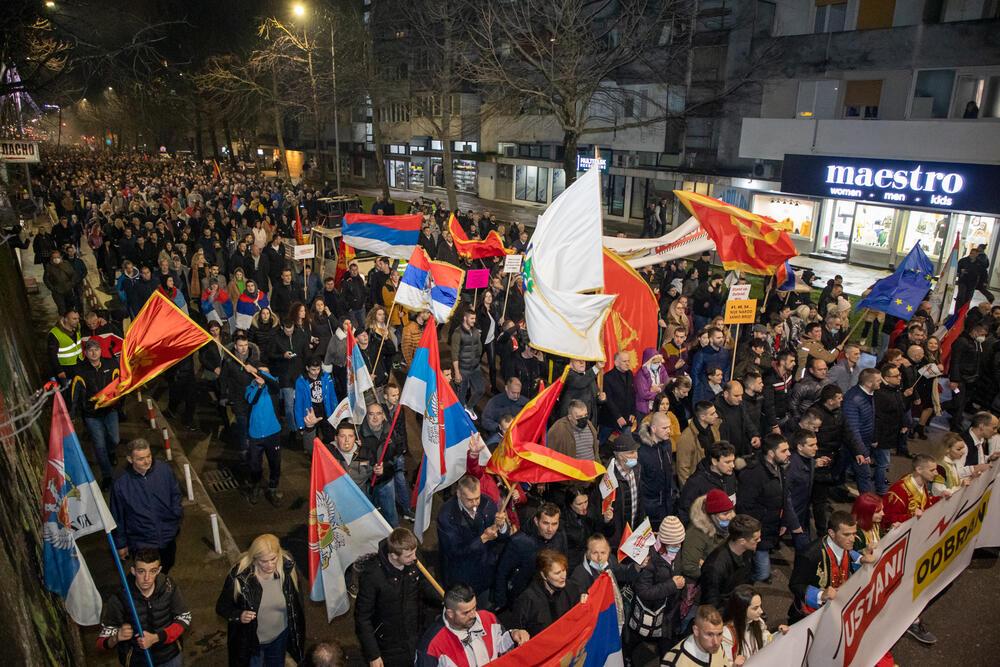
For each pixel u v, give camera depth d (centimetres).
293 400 1089
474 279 1373
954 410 1170
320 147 6244
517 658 472
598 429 1041
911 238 2581
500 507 664
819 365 954
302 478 995
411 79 4803
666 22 3067
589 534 695
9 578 493
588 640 502
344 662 448
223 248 2039
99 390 913
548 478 652
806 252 2909
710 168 3319
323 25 4112
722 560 575
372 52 4472
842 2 2759
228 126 6719
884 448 938
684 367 1136
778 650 498
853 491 989
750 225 1132
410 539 525
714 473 710
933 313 1602
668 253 1302
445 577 638
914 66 2531
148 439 1102
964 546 760
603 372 1042
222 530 857
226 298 1459
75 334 984
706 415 803
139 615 524
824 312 1555
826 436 872
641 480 757
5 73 1291
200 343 834
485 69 2738
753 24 3045
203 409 1232
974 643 713
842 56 2706
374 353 1107
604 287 1056
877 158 2483
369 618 541
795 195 2745
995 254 2325
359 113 6272
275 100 4459
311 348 1103
